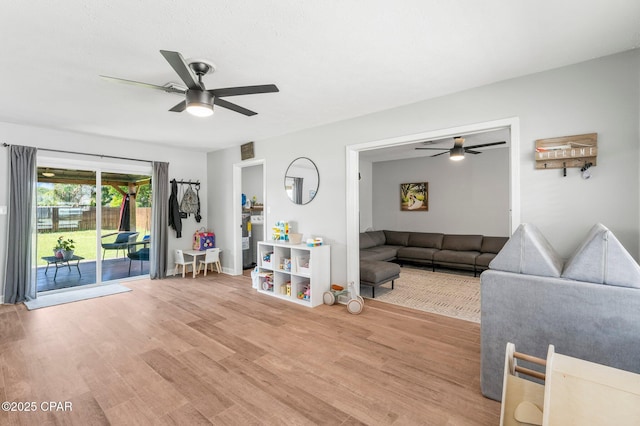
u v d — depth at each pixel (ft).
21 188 13.12
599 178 7.68
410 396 6.47
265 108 11.44
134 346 8.82
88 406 6.15
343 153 12.97
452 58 7.72
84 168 15.35
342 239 13.12
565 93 8.11
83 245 15.48
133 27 6.23
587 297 5.36
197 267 19.35
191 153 19.66
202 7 5.60
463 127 9.78
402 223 24.16
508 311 6.14
